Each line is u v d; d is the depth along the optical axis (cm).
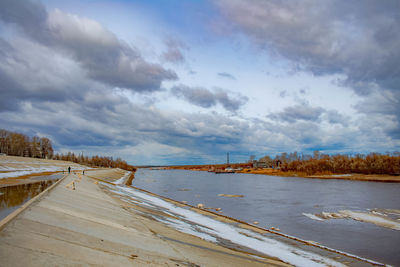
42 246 994
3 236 991
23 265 805
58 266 862
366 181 11144
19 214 1338
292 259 1794
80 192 2823
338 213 3731
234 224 2883
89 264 945
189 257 1364
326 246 2247
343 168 14588
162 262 1179
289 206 4400
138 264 1077
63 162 14238
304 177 14762
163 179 12900
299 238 2488
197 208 3928
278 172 19612
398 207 4288
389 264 1850
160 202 4100
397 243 2356
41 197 1905
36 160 10688
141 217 2322
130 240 1412
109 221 1769
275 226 2975
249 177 16250
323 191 6881
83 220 1587
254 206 4372
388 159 12438
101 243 1227
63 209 1722
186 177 15775
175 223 2453
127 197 3853
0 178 4784
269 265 1555
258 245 2069
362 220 3303
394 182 10394
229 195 5900
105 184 5347
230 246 1909
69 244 1097
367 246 2259
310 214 3678
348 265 1786
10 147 13250
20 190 2873
